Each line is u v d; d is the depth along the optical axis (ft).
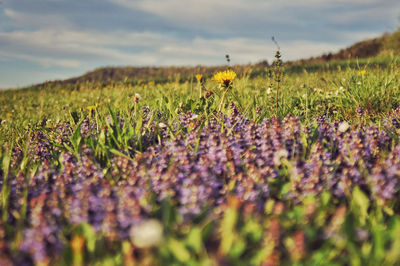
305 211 5.54
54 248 5.00
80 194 5.97
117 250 5.38
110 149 9.02
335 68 41.91
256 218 5.56
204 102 14.90
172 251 4.91
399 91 15.35
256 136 9.46
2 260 4.55
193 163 7.56
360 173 7.04
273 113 12.76
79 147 9.72
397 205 6.44
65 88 47.16
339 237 5.14
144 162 8.11
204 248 5.08
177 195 6.42
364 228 5.55
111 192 6.26
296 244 4.58
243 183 6.49
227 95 14.62
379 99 14.46
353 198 5.96
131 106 14.28
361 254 4.96
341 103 15.07
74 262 4.87
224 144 8.22
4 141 12.71
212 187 6.38
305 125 10.07
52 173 7.83
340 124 9.85
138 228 4.85
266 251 4.71
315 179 6.42
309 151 8.75
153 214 6.07
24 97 44.32
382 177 6.18
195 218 5.87
